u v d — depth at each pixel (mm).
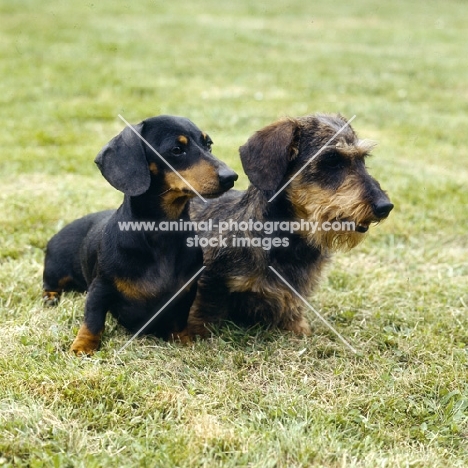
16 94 3107
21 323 1478
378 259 1807
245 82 3537
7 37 4457
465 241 1922
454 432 1268
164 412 1268
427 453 1219
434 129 2797
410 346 1458
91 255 1468
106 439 1205
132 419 1242
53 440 1197
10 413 1230
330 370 1402
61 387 1284
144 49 4301
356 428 1264
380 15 6391
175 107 2951
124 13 5719
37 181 2125
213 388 1326
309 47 4676
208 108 2928
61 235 1592
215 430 1215
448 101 3320
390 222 1945
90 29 4891
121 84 3365
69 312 1506
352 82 3604
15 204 1926
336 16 6270
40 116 2771
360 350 1457
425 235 1929
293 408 1284
